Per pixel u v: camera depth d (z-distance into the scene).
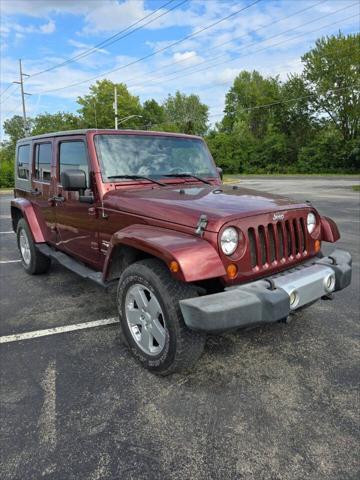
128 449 2.18
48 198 4.56
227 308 2.32
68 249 4.29
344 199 15.83
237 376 2.88
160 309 2.69
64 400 2.61
